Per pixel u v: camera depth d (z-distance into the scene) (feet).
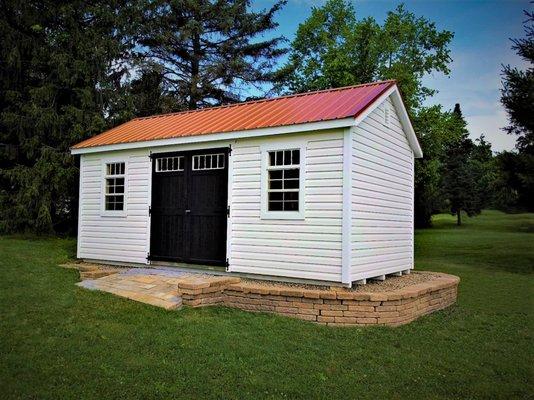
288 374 16.94
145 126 42.06
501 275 48.16
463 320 27.63
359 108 27.30
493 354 21.07
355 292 24.80
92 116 61.77
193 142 32.78
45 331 19.71
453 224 130.31
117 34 69.92
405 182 36.86
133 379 15.61
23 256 39.58
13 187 62.95
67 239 58.44
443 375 17.98
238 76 92.27
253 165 30.55
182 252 33.76
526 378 18.15
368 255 29.63
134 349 18.29
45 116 58.75
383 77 81.46
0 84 61.93
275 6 93.09
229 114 36.99
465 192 123.34
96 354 17.54
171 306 24.29
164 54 88.99
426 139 77.25
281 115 31.24
